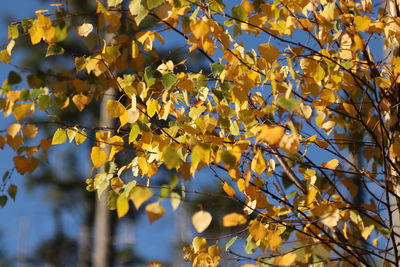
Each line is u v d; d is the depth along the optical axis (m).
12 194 2.98
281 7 2.93
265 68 2.93
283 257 2.82
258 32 2.95
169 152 2.76
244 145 2.84
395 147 2.99
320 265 3.07
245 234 3.05
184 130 2.90
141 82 2.96
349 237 3.16
